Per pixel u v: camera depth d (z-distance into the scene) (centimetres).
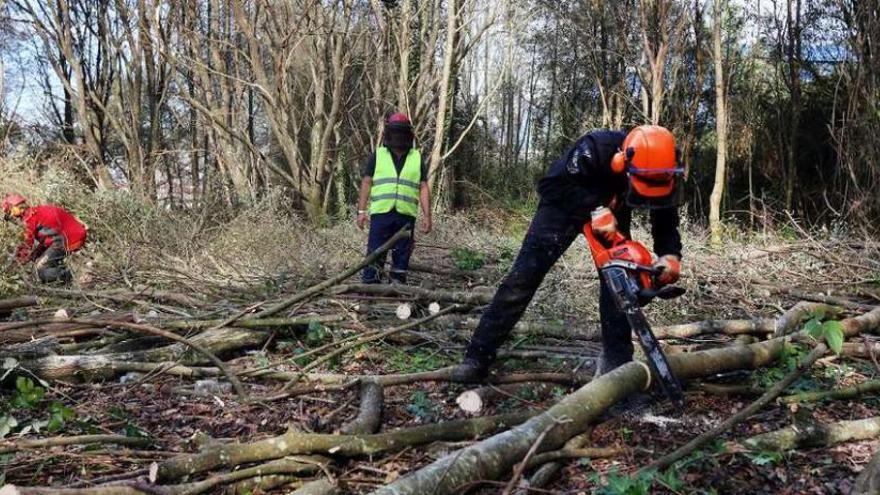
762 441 304
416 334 490
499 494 277
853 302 575
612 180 362
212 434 350
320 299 567
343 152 1692
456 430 325
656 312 573
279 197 1161
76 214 938
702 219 1438
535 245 376
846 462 302
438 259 859
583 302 575
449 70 1391
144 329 425
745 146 1557
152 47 1516
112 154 1791
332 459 306
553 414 299
